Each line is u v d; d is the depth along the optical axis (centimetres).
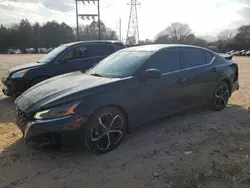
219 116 509
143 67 397
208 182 285
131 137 409
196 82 471
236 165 318
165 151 359
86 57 720
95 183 288
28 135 318
